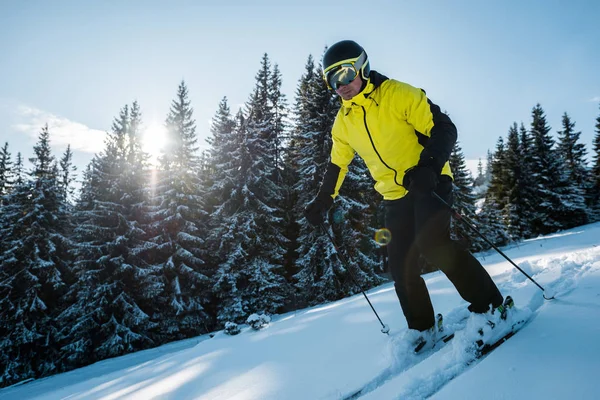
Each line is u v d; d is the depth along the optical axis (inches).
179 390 85.3
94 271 578.2
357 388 54.6
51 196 684.1
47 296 640.4
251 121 711.7
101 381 219.3
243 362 94.8
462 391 42.8
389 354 62.1
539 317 61.0
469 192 848.9
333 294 524.1
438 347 64.7
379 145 68.7
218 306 601.9
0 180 1227.2
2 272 603.5
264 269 594.2
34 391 397.1
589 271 84.5
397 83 66.3
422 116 62.8
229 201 653.3
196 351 162.9
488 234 770.2
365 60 65.4
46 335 601.0
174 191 666.2
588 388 35.5
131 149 742.5
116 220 643.5
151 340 565.0
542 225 1005.8
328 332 101.1
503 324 56.5
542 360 44.3
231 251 619.5
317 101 592.1
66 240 651.5
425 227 61.7
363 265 550.0
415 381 49.3
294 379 66.6
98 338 572.4
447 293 109.3
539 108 1096.2
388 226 72.5
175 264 646.5
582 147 1321.4
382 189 73.9
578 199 1004.6
